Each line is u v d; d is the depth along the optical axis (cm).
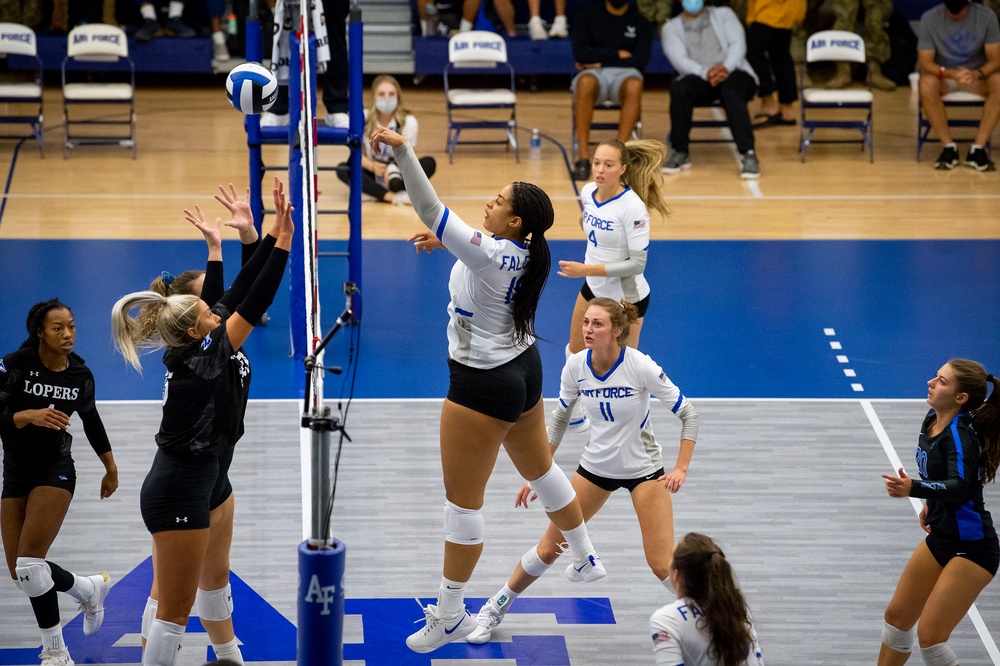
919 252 3241
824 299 2934
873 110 4666
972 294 2959
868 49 4891
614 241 2077
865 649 1616
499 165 3978
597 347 1561
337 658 1223
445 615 1512
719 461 2141
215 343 1330
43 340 1525
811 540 1884
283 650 1602
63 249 3122
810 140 4081
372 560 1812
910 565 1487
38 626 1620
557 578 1789
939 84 3947
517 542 1875
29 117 3959
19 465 1547
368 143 3603
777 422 2306
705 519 1939
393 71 4847
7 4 4678
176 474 1336
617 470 1622
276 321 2820
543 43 4788
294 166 2466
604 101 3928
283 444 2180
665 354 2620
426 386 2456
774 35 4416
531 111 4662
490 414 1411
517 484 2064
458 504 1466
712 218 3509
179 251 3134
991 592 1753
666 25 4022
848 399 2414
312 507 1197
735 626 1106
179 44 4728
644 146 2109
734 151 4219
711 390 2450
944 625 1430
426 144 4209
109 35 3988
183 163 3922
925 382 2495
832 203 3644
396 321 2798
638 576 1794
